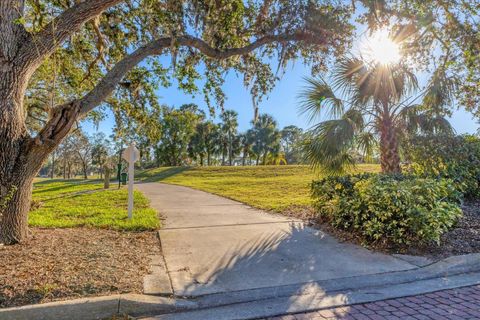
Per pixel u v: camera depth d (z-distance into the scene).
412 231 4.70
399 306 3.12
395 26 6.74
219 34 6.08
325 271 3.96
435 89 7.21
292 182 16.41
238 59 7.30
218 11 5.80
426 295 3.37
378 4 6.15
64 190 15.68
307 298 3.27
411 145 7.31
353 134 6.72
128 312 2.94
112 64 7.32
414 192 4.98
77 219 7.03
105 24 6.67
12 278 3.29
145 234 5.69
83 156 46.12
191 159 46.38
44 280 3.29
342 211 5.74
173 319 2.86
